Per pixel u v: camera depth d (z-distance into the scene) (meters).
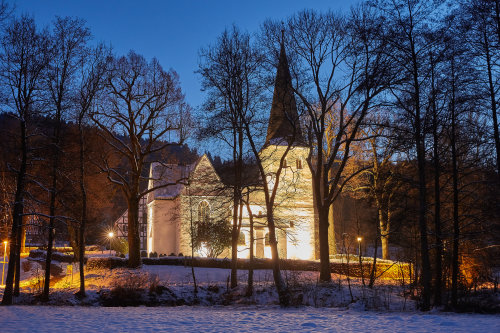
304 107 32.78
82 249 29.28
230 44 30.41
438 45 24.73
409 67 25.50
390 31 25.22
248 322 17.97
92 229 74.62
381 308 25.47
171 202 57.84
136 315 20.48
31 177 31.27
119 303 28.52
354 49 30.77
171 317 19.69
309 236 55.78
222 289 32.22
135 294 29.19
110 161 48.09
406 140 25.95
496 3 23.11
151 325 16.86
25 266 47.06
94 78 29.78
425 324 16.84
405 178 26.17
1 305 25.61
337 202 79.25
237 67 30.16
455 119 24.27
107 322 17.66
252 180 32.53
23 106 27.17
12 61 26.62
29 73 27.08
